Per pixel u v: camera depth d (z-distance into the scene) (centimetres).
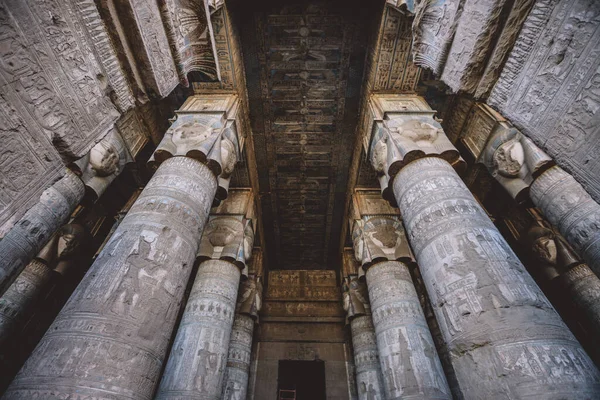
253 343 1367
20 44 226
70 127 272
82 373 306
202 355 669
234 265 882
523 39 337
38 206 610
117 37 376
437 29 511
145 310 373
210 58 614
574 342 326
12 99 216
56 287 959
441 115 923
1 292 527
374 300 842
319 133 1107
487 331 341
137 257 410
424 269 462
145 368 342
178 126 683
